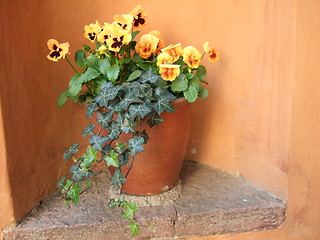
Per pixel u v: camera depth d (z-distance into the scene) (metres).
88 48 1.94
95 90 1.93
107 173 2.23
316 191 2.04
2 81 1.68
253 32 2.00
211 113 2.26
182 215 1.91
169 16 2.17
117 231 1.87
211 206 1.97
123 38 1.74
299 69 1.83
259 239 2.04
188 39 2.19
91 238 1.86
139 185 1.96
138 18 1.91
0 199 1.78
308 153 1.96
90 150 1.73
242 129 2.16
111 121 1.75
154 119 1.75
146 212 1.91
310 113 1.91
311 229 2.09
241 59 2.08
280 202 2.01
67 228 1.83
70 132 2.15
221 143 2.27
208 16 2.13
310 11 1.79
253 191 2.10
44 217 1.89
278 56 1.89
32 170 1.91
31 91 1.87
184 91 1.84
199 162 2.38
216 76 2.20
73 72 2.10
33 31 1.87
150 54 1.88
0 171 1.74
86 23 2.09
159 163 1.91
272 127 1.99
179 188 2.09
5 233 1.81
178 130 1.88
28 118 1.86
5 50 1.68
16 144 1.79
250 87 2.07
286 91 1.88
